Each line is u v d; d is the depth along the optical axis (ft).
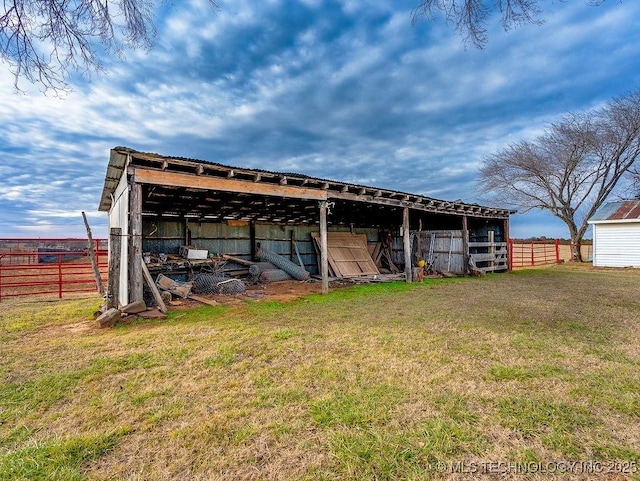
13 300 25.86
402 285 31.55
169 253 31.83
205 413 7.76
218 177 21.06
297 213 35.88
